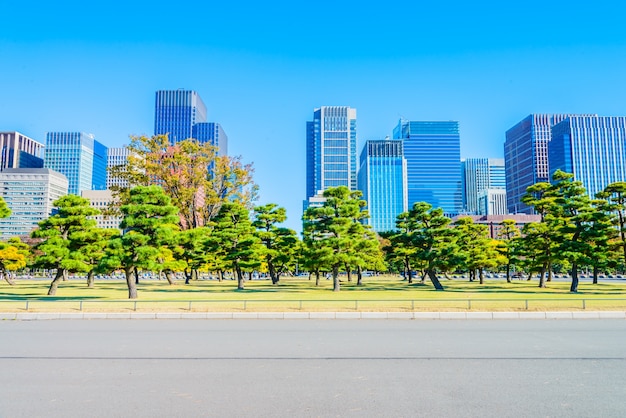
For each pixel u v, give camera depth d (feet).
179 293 118.32
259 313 66.69
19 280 248.32
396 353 38.58
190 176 198.39
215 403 24.81
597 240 122.93
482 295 106.73
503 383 28.94
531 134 643.04
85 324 59.36
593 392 26.96
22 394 26.63
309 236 142.00
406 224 142.51
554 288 146.82
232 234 144.56
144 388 27.81
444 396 26.14
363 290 135.23
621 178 532.73
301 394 26.50
